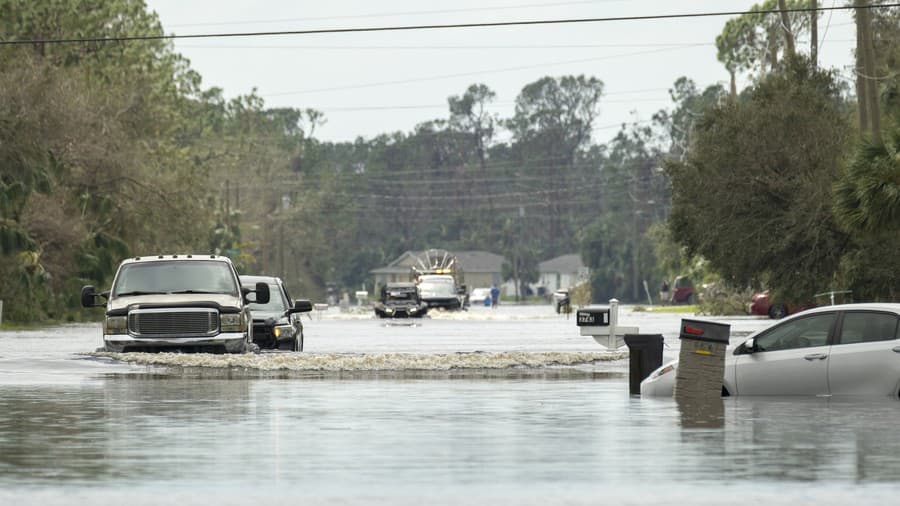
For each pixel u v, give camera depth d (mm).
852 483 39219
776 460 44406
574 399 70375
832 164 160875
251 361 97625
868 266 151250
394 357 103875
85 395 73375
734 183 164375
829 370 68188
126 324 100062
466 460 44812
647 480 40000
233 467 43156
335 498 36875
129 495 37469
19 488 38688
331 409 64562
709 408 64000
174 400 69812
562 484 39281
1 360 106250
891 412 61094
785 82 170500
